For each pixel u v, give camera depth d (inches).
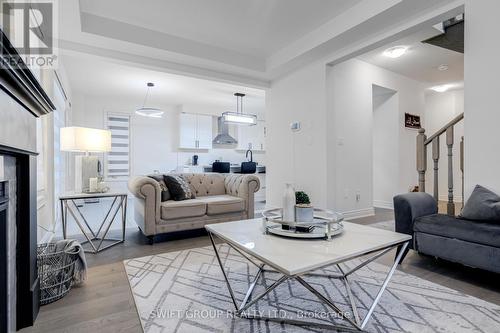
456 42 146.0
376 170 213.9
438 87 228.4
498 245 72.0
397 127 200.1
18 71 43.2
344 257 50.4
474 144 93.3
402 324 57.4
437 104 249.6
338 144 158.1
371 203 175.3
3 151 47.5
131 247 111.3
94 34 121.3
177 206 121.0
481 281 78.8
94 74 190.5
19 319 56.7
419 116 215.6
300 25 132.3
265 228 66.7
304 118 165.3
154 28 134.0
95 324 58.2
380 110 209.9
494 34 88.7
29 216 59.1
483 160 91.1
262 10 119.0
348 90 163.9
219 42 150.1
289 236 62.7
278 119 186.4
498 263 72.2
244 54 165.5
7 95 46.3
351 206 163.8
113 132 260.8
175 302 66.7
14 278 55.7
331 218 74.4
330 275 81.0
